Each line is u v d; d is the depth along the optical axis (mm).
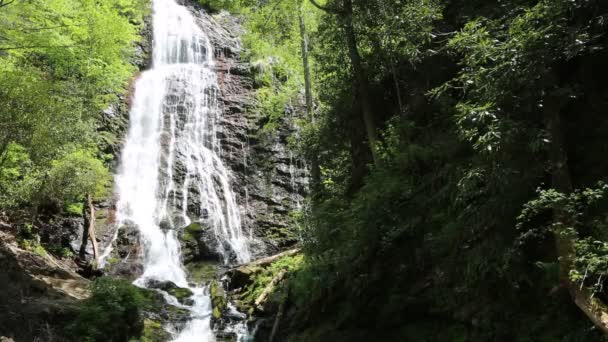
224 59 29391
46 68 18266
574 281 5234
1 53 16188
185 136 23922
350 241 9227
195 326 12453
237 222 21438
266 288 12750
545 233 6387
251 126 25000
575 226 5652
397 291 8500
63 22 17984
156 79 25828
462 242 7273
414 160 8961
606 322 4734
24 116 11445
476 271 6812
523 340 5996
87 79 19156
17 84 11641
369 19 10336
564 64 6969
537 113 6418
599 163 6215
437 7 8812
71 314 10062
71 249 16734
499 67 5715
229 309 12914
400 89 11562
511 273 6316
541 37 5410
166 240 18781
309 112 15992
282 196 22984
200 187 21953
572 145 6609
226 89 26672
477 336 6727
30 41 15766
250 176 23375
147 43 27750
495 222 6527
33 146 12430
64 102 15125
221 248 19297
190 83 26281
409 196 8766
